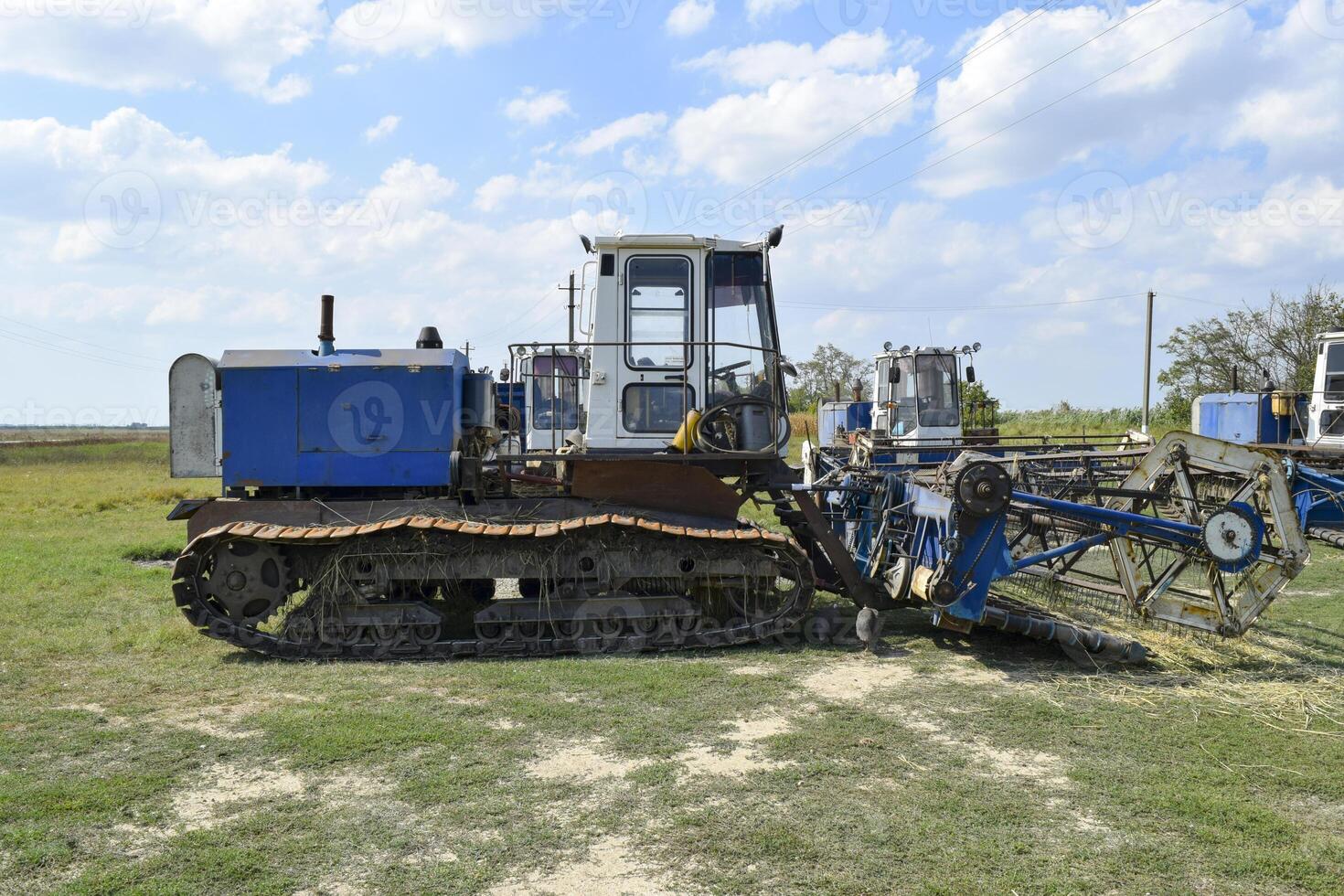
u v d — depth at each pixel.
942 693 5.64
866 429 20.62
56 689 5.75
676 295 7.11
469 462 6.94
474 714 5.23
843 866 3.46
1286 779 4.31
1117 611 7.11
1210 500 6.52
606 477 6.93
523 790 4.16
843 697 5.58
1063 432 29.89
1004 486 6.10
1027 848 3.59
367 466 7.01
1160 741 4.81
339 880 3.37
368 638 6.71
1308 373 30.39
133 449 47.25
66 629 7.36
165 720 5.16
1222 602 6.36
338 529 6.62
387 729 4.94
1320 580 9.45
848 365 50.84
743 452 6.92
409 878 3.38
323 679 5.99
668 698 5.52
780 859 3.52
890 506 7.23
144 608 8.22
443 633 7.18
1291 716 5.23
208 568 6.80
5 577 9.77
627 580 6.77
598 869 3.44
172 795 4.12
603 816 3.89
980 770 4.41
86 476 30.66
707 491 6.90
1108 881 3.35
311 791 4.17
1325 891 3.29
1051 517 7.28
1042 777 4.32
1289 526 6.27
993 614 6.41
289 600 6.89
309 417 7.00
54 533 14.27
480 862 3.50
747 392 7.12
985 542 6.19
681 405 7.09
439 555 6.72
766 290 7.14
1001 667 6.26
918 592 6.45
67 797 4.07
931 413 18.75
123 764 4.48
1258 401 16.22
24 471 33.81
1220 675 6.08
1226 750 4.68
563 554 6.73
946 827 3.77
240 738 4.84
